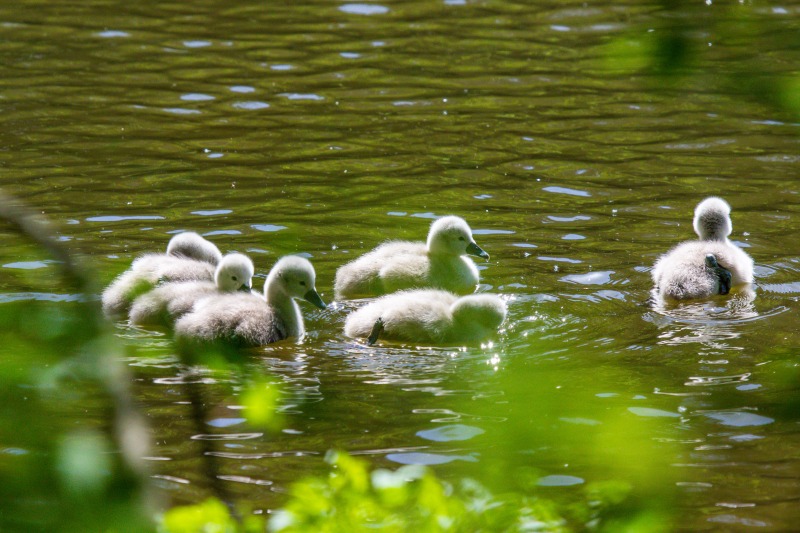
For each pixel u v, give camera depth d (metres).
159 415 9.69
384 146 20.30
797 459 8.82
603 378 10.63
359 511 4.49
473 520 4.54
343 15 30.41
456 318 12.10
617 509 4.48
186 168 18.80
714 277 13.48
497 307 12.10
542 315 12.79
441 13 30.53
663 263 14.12
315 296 12.44
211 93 23.58
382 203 17.22
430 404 10.08
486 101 23.25
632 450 4.33
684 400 10.02
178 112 22.23
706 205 15.36
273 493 8.31
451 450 9.05
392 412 9.90
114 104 22.61
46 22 29.08
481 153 19.94
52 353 3.60
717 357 11.25
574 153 19.95
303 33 28.58
